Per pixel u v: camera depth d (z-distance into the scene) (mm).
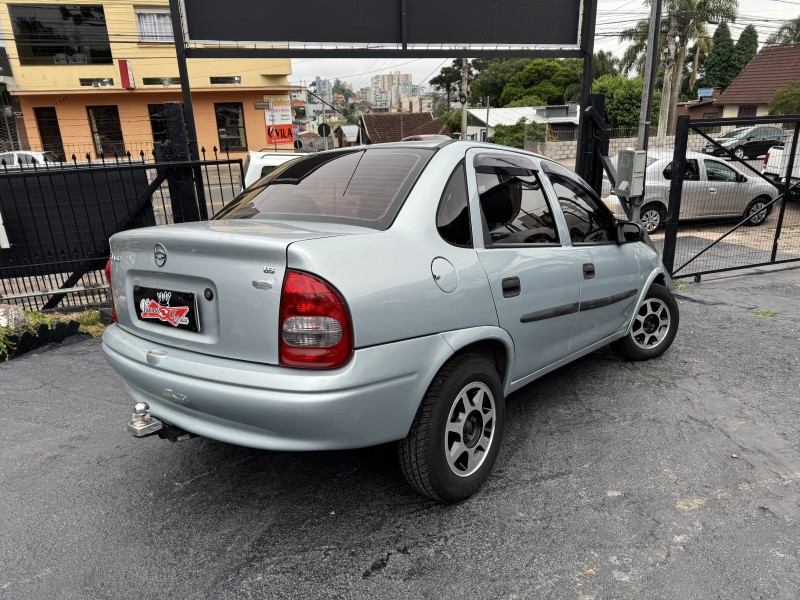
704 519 2586
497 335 2744
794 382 4129
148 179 6457
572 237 3451
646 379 4199
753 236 10227
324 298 2072
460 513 2656
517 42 6352
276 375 2117
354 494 2832
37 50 22766
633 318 4156
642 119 8336
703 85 65312
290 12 5637
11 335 4871
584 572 2268
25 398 4051
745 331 5285
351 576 2268
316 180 2998
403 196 2592
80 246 6156
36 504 2789
